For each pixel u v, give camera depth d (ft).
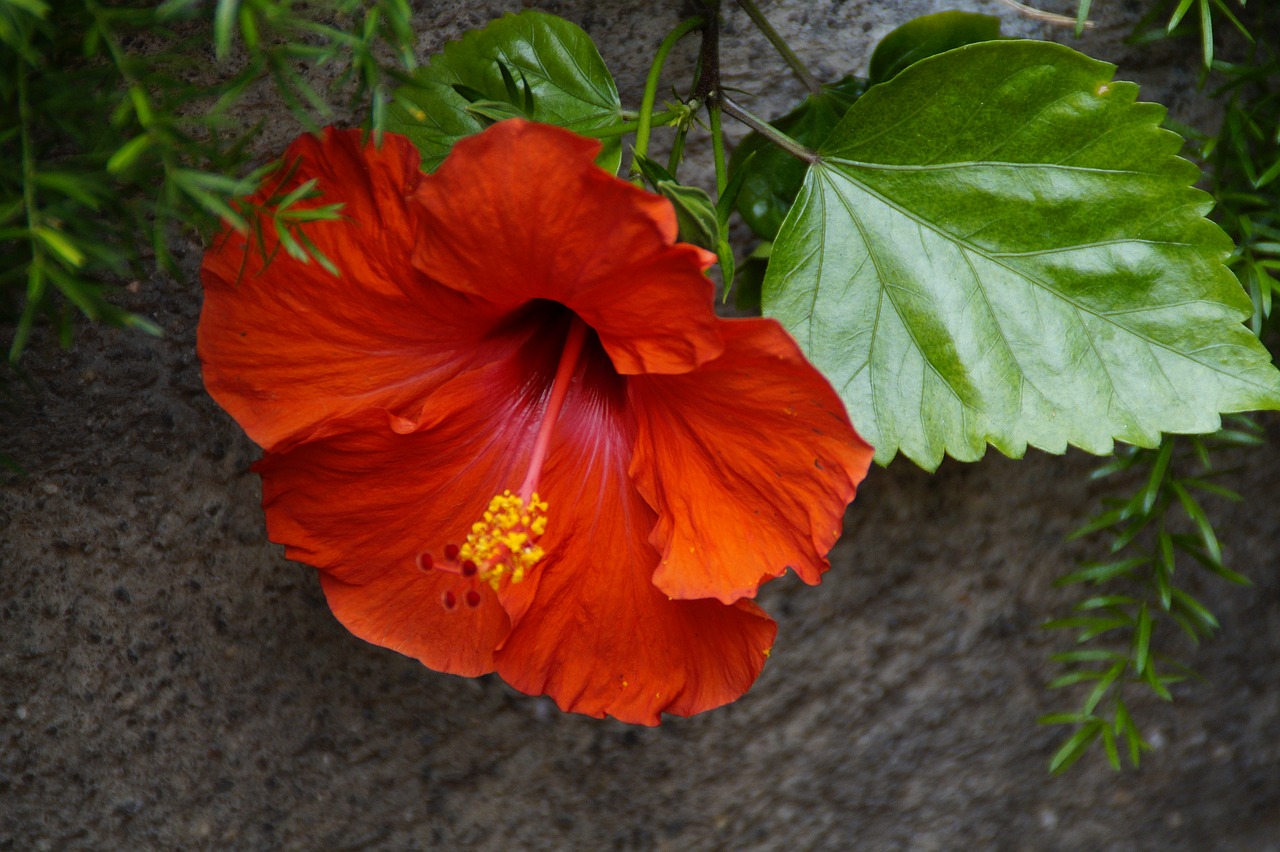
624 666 1.54
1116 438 1.54
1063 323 1.55
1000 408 1.55
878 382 1.56
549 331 1.56
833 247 1.56
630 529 1.52
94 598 1.71
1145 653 1.72
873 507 1.77
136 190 1.54
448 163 1.40
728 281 1.56
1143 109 1.52
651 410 1.49
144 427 1.69
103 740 1.74
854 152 1.56
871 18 1.68
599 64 1.58
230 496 1.71
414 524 1.53
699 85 1.57
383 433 1.50
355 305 1.48
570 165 1.39
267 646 1.74
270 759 1.77
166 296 1.67
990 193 1.55
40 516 1.69
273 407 1.49
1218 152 1.67
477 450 1.53
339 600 1.54
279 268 1.47
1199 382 1.53
